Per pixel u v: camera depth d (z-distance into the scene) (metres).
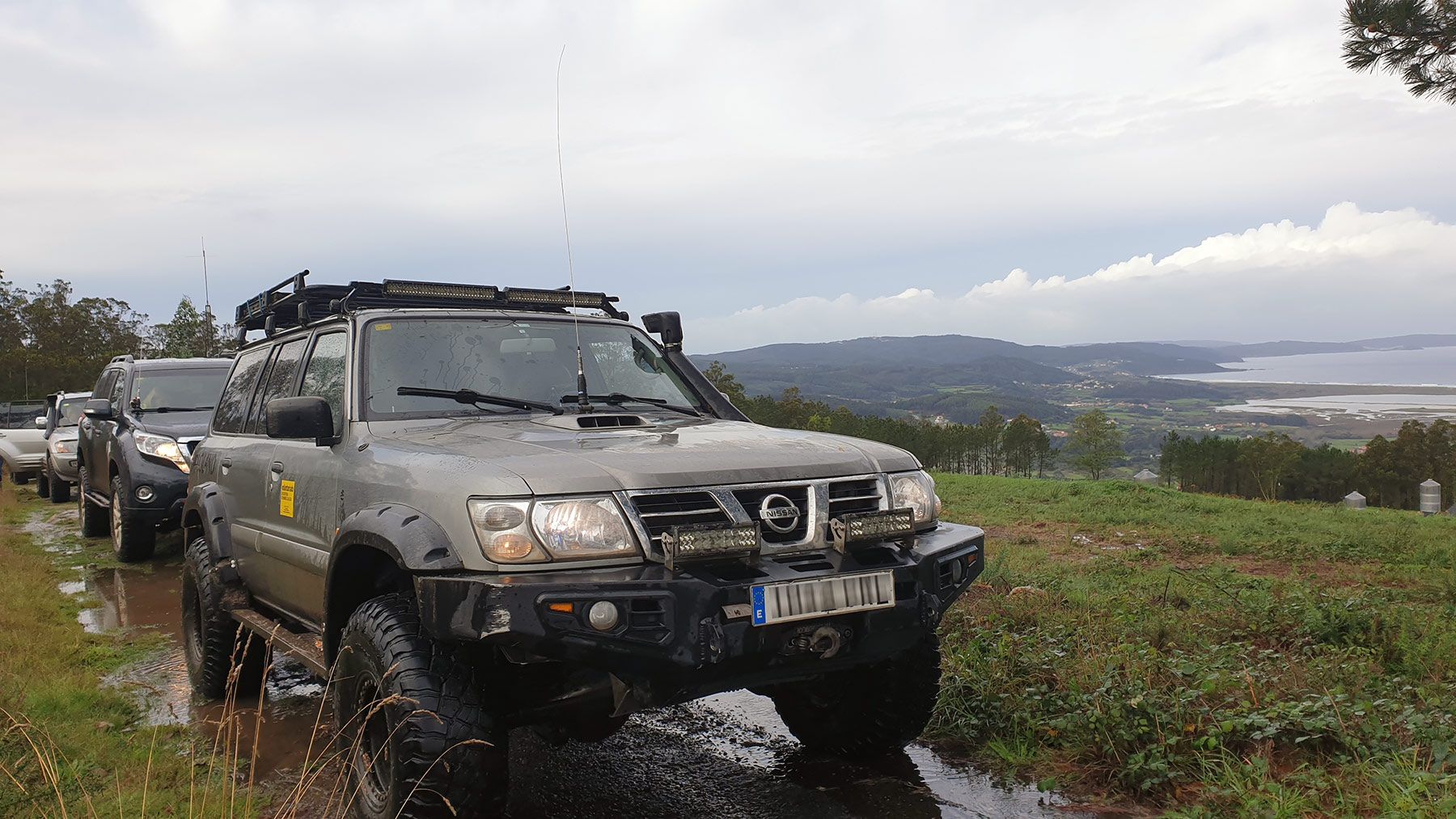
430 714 2.95
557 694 3.27
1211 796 3.50
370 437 3.84
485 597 2.77
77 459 13.94
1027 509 16.36
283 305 5.52
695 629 2.86
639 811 3.74
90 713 5.01
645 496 3.01
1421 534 12.63
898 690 3.94
